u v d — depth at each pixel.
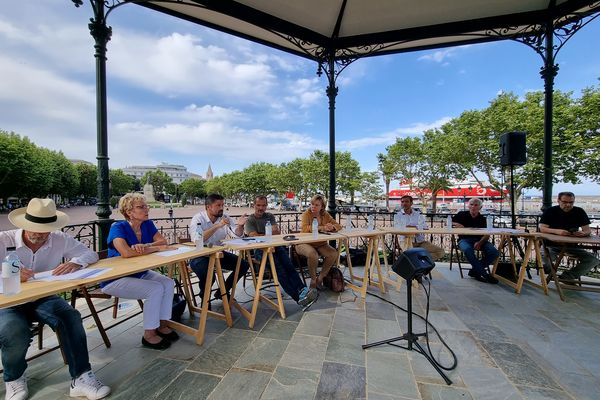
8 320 1.71
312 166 31.70
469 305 3.29
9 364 1.70
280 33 4.60
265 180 42.97
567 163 13.15
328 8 4.34
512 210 4.73
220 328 2.71
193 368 2.05
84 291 2.26
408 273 2.26
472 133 16.00
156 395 1.76
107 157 3.50
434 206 23.80
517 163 4.62
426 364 2.12
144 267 2.00
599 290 3.57
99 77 3.38
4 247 1.94
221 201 3.22
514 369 2.05
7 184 25.28
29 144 28.36
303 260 4.23
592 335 2.57
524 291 3.79
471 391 1.81
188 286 3.08
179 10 4.04
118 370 2.02
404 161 25.11
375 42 4.92
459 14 4.39
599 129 11.87
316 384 1.88
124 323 2.79
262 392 1.79
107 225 3.52
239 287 3.95
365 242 5.44
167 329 2.50
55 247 2.13
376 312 3.10
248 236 3.72
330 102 5.33
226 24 4.48
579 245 3.73
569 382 1.90
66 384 1.89
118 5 3.46
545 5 4.21
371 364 2.12
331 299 3.49
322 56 5.24
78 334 1.79
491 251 4.16
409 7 4.28
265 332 2.62
